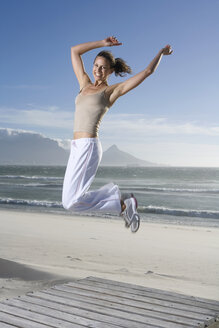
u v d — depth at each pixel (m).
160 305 3.88
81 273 6.36
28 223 14.21
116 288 4.45
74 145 3.53
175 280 6.52
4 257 7.95
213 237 11.80
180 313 3.65
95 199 3.52
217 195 30.78
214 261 8.38
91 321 3.42
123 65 3.64
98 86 3.58
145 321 3.44
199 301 4.02
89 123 3.48
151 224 14.89
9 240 10.40
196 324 3.37
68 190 3.47
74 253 8.80
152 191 35.16
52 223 14.34
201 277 6.87
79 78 3.73
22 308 3.75
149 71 3.38
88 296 4.14
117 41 3.63
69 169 3.50
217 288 6.03
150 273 6.98
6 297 4.58
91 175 3.50
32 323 3.35
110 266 7.50
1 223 14.11
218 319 3.59
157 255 8.91
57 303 3.91
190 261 8.32
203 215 18.66
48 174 96.38
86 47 3.71
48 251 8.91
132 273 6.89
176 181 61.16
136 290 4.38
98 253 8.91
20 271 5.99
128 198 3.59
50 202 22.95
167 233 12.47
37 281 5.42
